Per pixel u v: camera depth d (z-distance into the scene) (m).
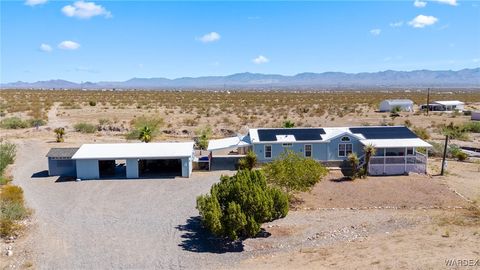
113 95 147.50
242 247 23.38
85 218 28.25
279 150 41.44
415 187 34.00
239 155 47.09
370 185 34.88
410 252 20.44
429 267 18.14
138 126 65.38
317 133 42.78
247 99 131.25
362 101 123.56
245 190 24.03
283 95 160.50
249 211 23.78
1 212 27.31
